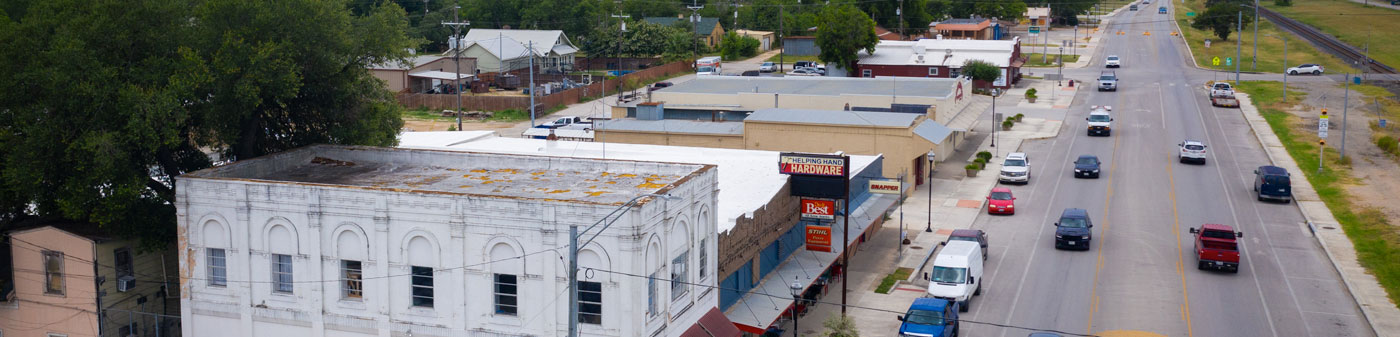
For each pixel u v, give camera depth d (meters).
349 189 35.06
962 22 172.75
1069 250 56.88
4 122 39.69
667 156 59.69
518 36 145.25
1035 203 68.50
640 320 32.97
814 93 85.81
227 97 41.38
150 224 40.50
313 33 43.78
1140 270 52.91
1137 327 44.22
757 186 48.31
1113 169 79.62
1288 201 68.44
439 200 34.22
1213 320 45.19
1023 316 45.88
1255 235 60.12
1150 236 59.84
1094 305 47.34
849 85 92.50
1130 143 90.38
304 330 36.44
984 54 128.62
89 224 41.56
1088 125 94.44
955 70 127.19
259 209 36.28
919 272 52.44
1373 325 44.25
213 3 41.72
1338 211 65.75
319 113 47.81
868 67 131.50
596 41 151.00
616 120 78.06
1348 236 59.62
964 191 72.00
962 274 46.69
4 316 40.56
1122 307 47.00
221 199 36.62
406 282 35.09
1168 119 102.19
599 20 171.50
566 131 80.38
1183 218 64.31
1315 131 94.31
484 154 42.69
